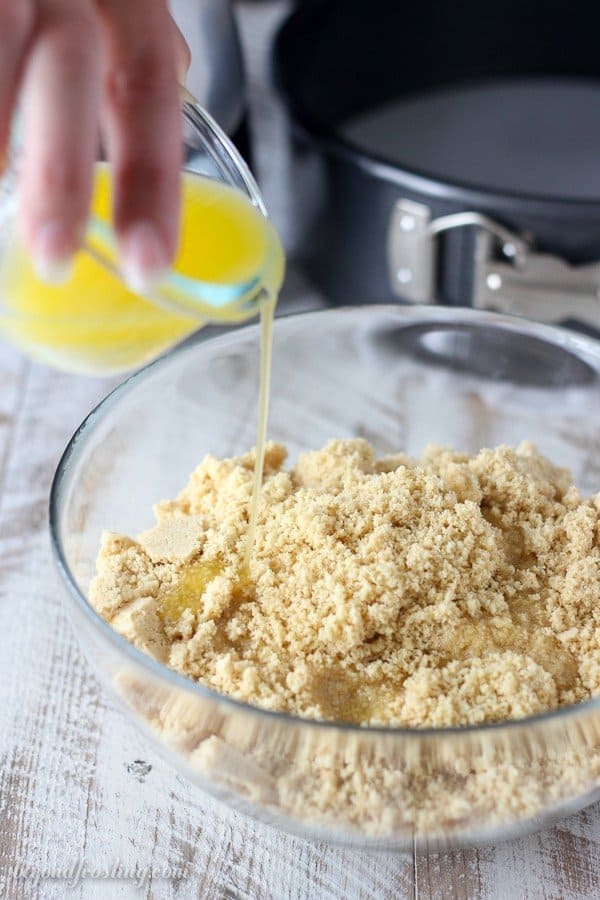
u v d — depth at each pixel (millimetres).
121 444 514
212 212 389
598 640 449
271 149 868
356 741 378
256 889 441
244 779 401
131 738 493
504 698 425
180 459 564
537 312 660
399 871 445
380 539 458
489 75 915
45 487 617
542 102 890
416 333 597
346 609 440
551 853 451
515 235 627
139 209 329
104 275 371
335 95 860
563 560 479
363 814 396
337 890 440
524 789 396
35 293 370
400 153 833
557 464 591
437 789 393
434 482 482
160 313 385
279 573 461
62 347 389
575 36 886
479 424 620
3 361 713
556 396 597
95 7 354
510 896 438
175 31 385
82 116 313
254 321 579
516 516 495
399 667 440
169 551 471
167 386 539
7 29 313
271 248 401
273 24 1021
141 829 459
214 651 444
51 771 480
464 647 446
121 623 443
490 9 869
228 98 689
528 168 812
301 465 520
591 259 625
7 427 659
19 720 500
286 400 631
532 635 452
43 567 568
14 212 356
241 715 382
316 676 435
